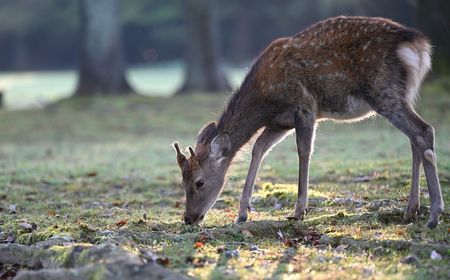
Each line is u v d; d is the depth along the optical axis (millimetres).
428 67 11609
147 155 21688
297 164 18234
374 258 9531
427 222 11117
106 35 39344
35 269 9898
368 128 24953
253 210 13188
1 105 38000
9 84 55281
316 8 61875
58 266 9430
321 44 11695
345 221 11516
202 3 40906
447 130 22141
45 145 25891
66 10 67750
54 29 68062
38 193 15875
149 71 67125
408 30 11422
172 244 10422
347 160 17984
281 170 17312
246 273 9000
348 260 9445
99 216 13023
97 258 9094
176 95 38094
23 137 28391
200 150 12211
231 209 13461
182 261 9461
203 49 41281
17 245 10336
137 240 10766
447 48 28234
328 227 11195
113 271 8531
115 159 21047
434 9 28203
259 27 64938
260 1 63594
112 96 37719
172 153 21875
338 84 11594
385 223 11453
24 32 67125
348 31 11586
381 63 11289
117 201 14750
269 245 10547
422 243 9812
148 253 9609
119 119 31250
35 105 37312
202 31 41188
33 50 69375
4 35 68438
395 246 9859
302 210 11914
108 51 39344
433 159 10906
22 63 68375
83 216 13062
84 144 25828
